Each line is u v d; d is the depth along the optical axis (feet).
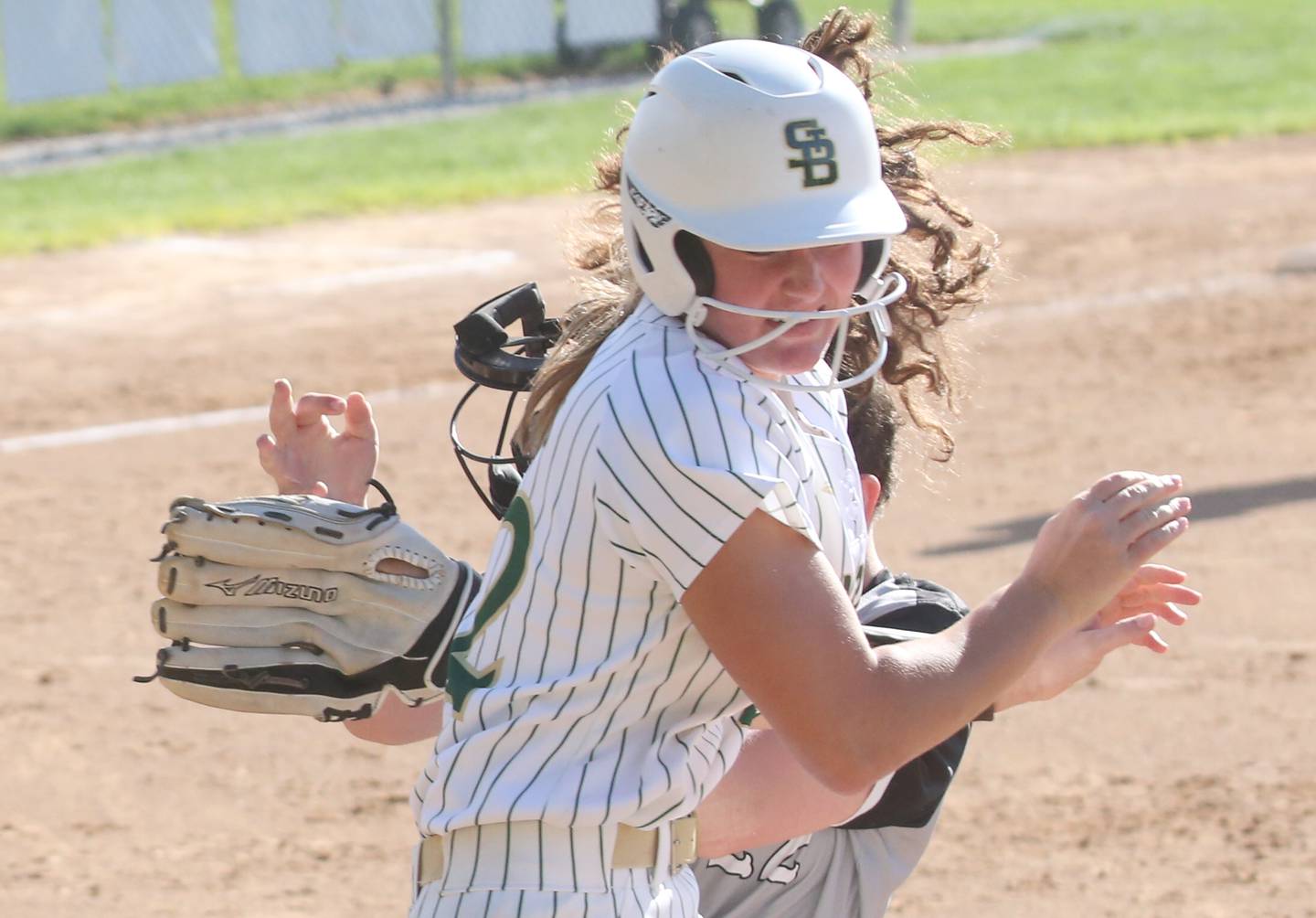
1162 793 61.46
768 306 27.40
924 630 35.68
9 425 119.24
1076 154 227.20
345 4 311.47
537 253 174.60
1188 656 73.82
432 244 182.29
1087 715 68.44
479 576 34.81
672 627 27.84
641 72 335.67
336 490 37.29
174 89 320.50
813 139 26.89
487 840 28.68
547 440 28.76
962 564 85.30
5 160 270.26
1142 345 131.85
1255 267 157.17
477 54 326.44
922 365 35.55
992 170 215.92
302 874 57.82
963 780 63.16
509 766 28.66
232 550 33.40
